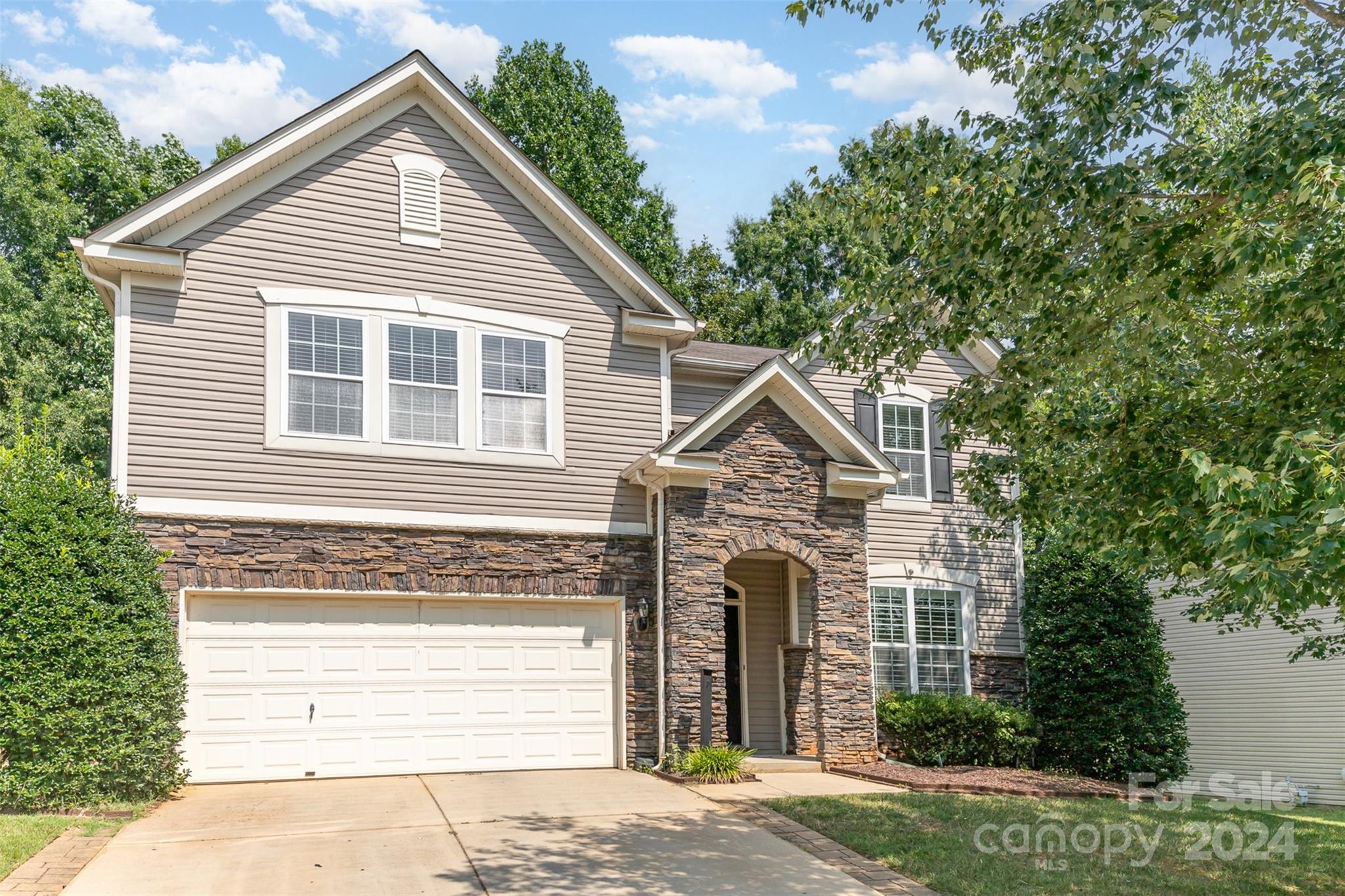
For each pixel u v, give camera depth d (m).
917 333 11.45
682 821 11.63
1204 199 9.96
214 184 14.23
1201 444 9.96
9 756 11.52
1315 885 9.84
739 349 19.84
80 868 9.25
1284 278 10.11
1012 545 19.58
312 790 13.12
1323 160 7.71
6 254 29.61
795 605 17.95
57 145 31.66
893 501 18.86
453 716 14.77
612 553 15.71
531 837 10.76
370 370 14.81
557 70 34.50
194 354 13.98
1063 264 9.80
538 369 15.80
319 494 14.28
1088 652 17.41
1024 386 11.00
